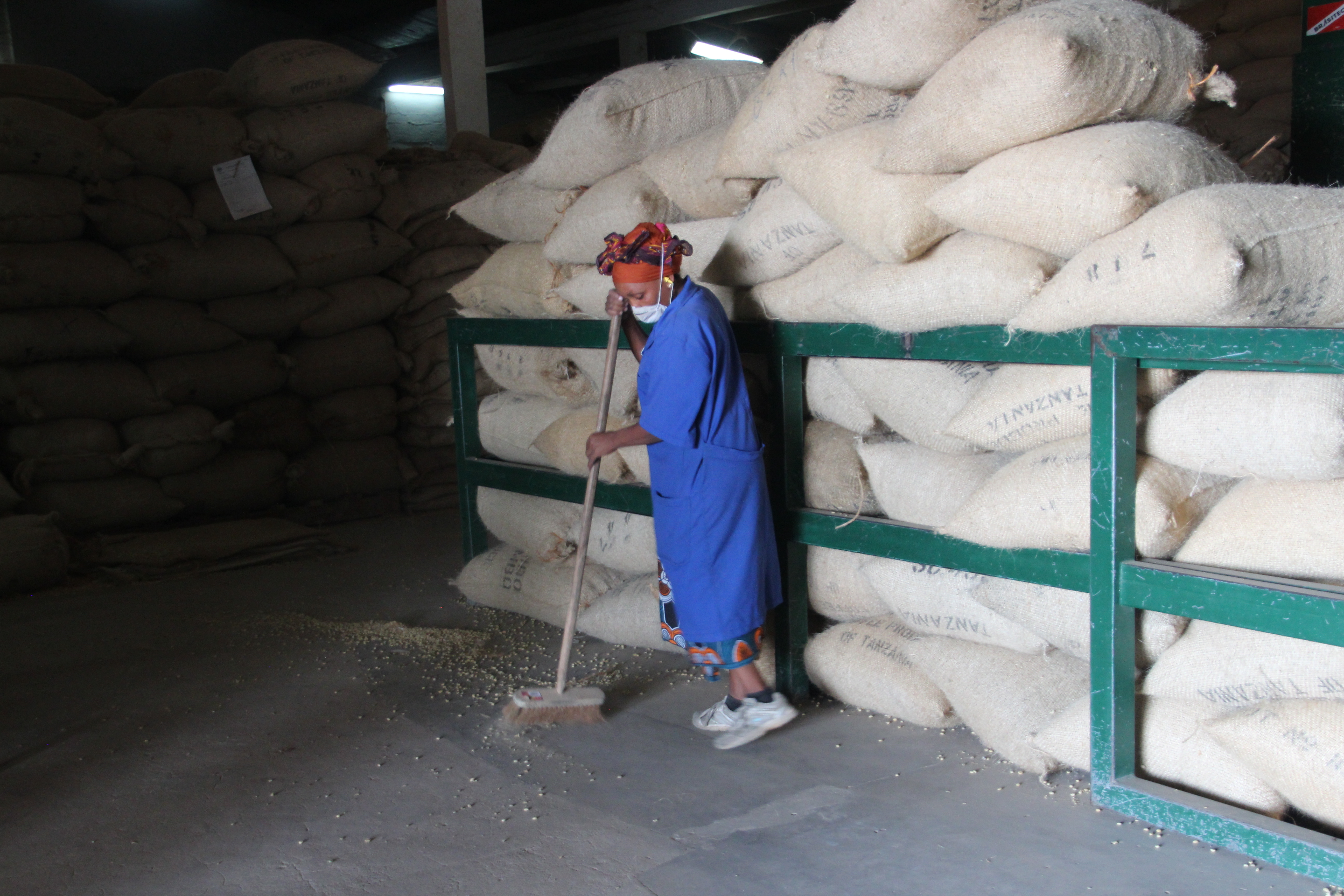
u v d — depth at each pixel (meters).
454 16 7.23
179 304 5.18
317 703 3.21
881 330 2.60
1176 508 2.19
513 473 3.89
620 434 2.72
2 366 4.77
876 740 2.81
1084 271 2.12
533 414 3.86
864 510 2.89
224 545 4.98
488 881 2.15
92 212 4.79
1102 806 2.29
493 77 16.09
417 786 2.62
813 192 2.59
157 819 2.47
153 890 2.15
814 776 2.61
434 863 2.24
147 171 5.00
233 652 3.73
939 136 2.27
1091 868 2.12
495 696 3.23
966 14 2.29
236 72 5.34
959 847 2.23
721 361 2.63
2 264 4.61
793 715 2.79
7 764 2.81
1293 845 1.98
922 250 2.41
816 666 3.03
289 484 5.74
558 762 2.74
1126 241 2.05
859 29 2.44
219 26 12.23
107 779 2.70
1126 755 2.27
